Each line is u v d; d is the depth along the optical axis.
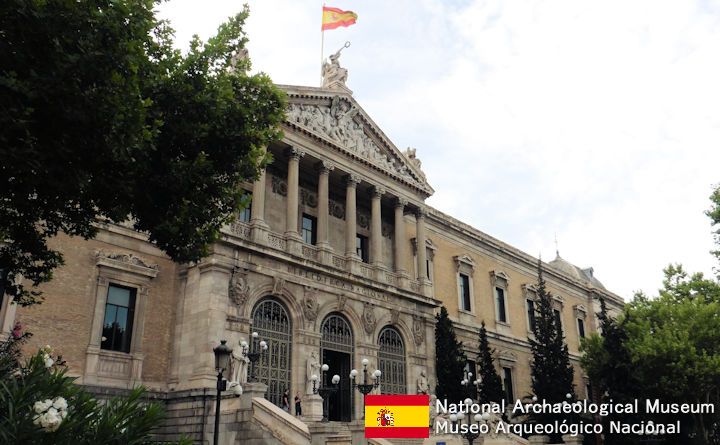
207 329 27.55
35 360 10.13
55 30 11.17
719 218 47.25
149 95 14.69
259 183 32.25
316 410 29.59
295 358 30.94
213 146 15.80
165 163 14.93
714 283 48.78
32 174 12.12
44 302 25.44
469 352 46.88
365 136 40.12
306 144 34.97
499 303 53.75
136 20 13.26
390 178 40.44
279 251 31.12
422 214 42.88
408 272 44.09
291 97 35.09
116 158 12.75
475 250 52.50
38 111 11.55
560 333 45.78
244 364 27.44
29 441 8.26
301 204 37.09
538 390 43.28
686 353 41.22
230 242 29.08
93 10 11.70
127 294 28.80
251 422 23.66
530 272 58.97
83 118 11.54
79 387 10.44
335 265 35.19
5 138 10.75
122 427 9.11
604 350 44.69
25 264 15.64
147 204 15.11
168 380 28.56
